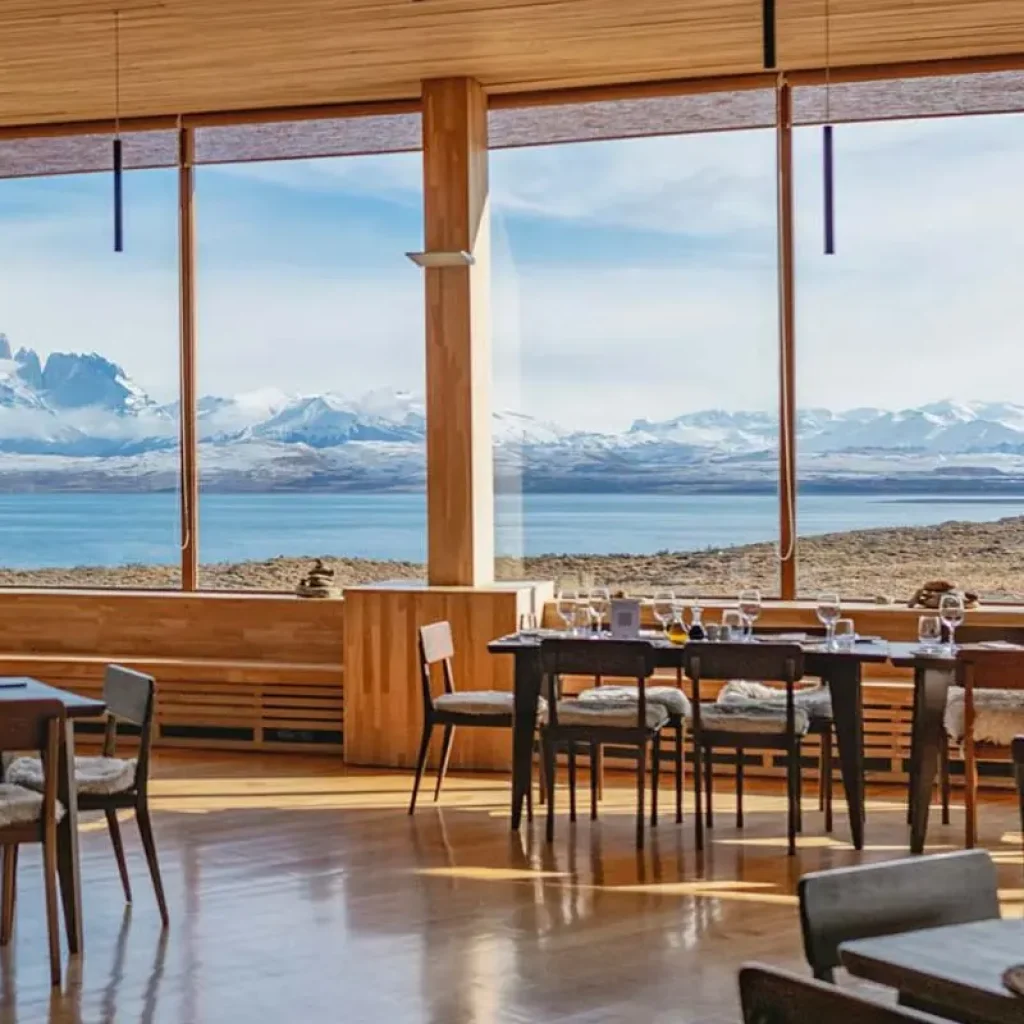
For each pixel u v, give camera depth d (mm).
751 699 6578
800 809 6496
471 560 8172
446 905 5273
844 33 7301
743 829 6551
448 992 4309
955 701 6270
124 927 5023
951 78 7887
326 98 8555
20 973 4539
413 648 8039
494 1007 4172
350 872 5773
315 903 5316
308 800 7215
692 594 8633
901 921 2508
